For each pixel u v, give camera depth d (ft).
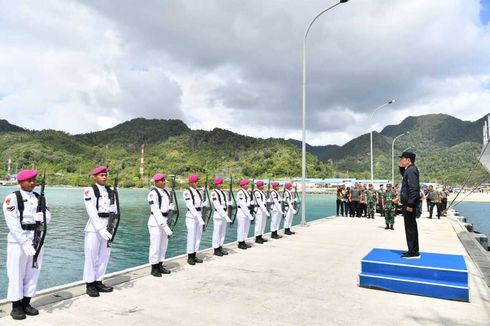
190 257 25.93
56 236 59.47
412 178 22.06
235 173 468.34
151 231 22.44
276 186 39.27
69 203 144.97
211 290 19.67
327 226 50.80
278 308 17.04
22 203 15.51
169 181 24.80
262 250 31.73
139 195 228.43
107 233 18.13
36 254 15.57
